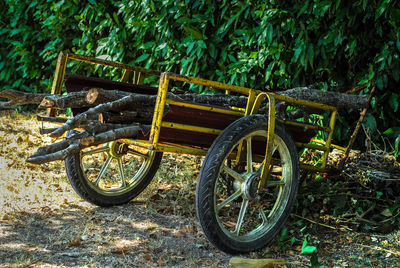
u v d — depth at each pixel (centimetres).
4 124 564
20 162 426
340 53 414
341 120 428
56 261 248
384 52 384
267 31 414
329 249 299
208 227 260
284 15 411
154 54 510
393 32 386
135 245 278
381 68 383
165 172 430
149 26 494
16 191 354
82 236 282
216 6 457
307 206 358
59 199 349
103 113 277
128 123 298
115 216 325
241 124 267
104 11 565
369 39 406
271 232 292
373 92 392
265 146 305
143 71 361
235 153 303
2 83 721
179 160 468
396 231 330
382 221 336
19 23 670
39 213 317
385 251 296
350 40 400
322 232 326
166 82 251
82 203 346
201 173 260
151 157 358
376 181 377
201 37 452
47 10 628
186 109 265
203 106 269
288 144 295
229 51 468
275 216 296
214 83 269
